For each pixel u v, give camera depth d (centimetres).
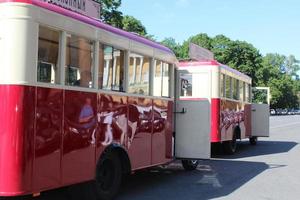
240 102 1800
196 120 1140
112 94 809
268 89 2083
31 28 623
